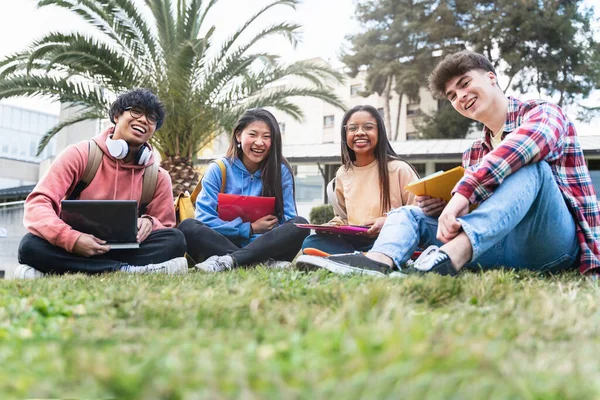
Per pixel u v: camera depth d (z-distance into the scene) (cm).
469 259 238
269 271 274
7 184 2894
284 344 97
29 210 370
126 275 300
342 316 120
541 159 258
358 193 421
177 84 902
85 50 862
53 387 73
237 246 421
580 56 3012
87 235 360
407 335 94
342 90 3631
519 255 286
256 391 72
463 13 3180
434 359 79
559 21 2933
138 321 134
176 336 110
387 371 74
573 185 285
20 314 143
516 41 3038
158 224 406
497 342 102
